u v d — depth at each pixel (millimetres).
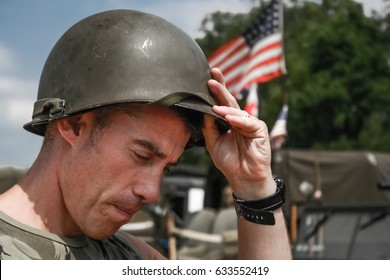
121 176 1911
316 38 25062
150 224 7734
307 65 24734
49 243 1923
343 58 25062
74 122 1949
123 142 1902
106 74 1923
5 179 3117
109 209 1924
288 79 24172
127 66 1924
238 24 19531
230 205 7176
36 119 1975
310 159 10844
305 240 6906
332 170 10984
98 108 1917
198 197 13094
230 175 2244
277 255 2242
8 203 1970
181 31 2037
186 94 1933
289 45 25531
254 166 2221
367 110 24812
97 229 1938
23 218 1948
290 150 10859
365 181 10977
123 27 1966
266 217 2232
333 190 11008
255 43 8172
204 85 2027
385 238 6668
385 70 25281
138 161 1913
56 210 1972
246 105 8102
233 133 2256
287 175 10641
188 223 7160
